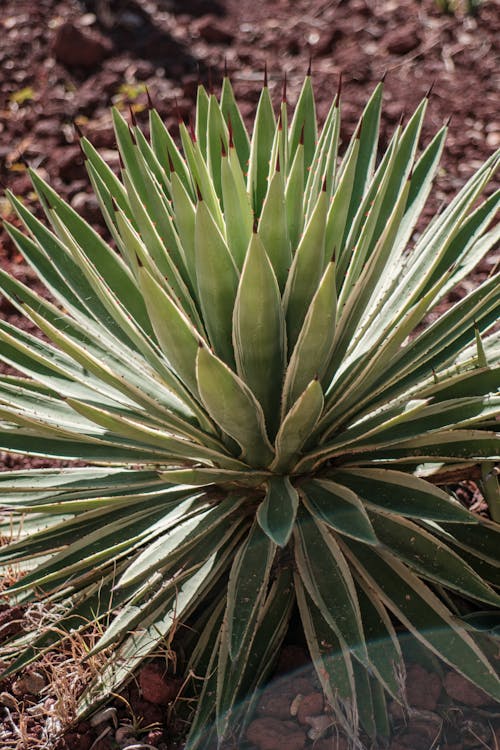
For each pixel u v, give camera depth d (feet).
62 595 8.36
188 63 17.33
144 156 8.80
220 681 7.34
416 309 7.40
